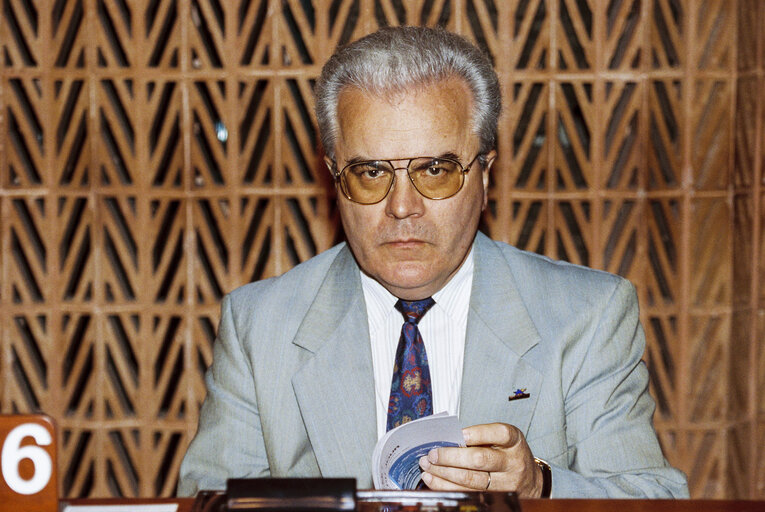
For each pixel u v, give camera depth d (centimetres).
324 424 163
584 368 164
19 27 317
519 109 303
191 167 311
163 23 305
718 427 314
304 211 310
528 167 336
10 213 312
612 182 321
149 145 311
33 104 309
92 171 311
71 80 307
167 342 338
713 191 308
